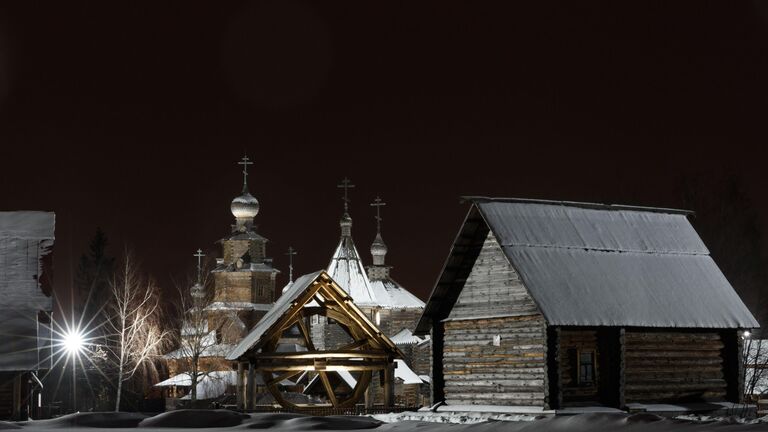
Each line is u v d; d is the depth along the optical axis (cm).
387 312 11556
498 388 4447
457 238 4575
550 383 4212
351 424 3919
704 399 4612
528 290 4241
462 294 4647
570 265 4434
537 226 4553
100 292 11562
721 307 4638
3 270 5169
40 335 4912
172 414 4019
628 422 3347
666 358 4534
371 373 5525
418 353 11044
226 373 9625
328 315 5353
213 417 4016
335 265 10225
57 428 3906
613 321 4275
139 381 10244
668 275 4644
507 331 4450
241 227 12131
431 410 4588
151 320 8906
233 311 10350
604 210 4841
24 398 5034
